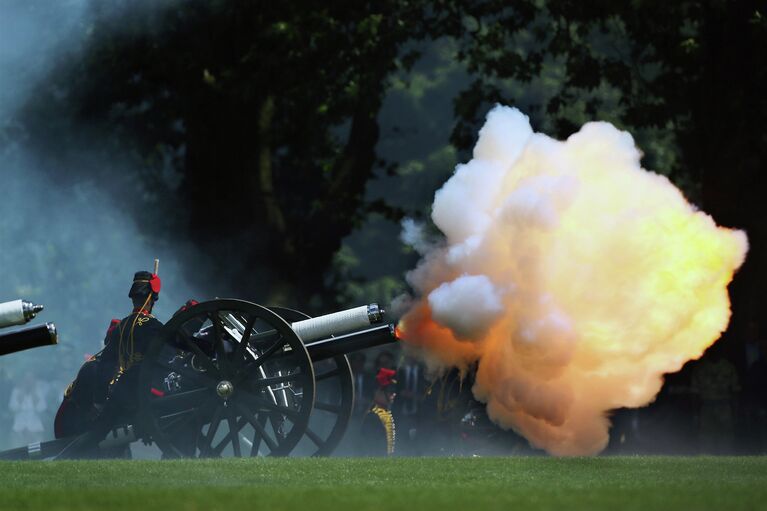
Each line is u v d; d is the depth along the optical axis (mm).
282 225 81875
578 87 76500
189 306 34000
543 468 26312
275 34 74375
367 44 76000
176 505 19266
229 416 33531
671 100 73312
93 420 34938
